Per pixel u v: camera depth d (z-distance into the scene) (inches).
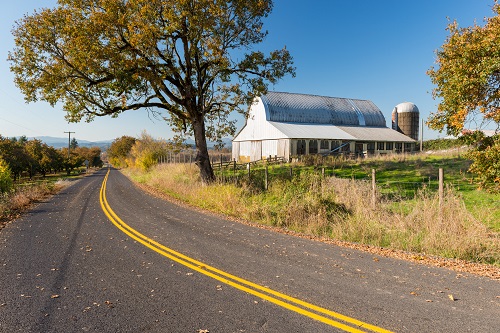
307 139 1604.3
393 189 631.8
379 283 222.7
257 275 237.6
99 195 821.9
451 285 219.6
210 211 569.0
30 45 711.1
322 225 426.3
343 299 194.1
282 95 1984.5
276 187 640.4
